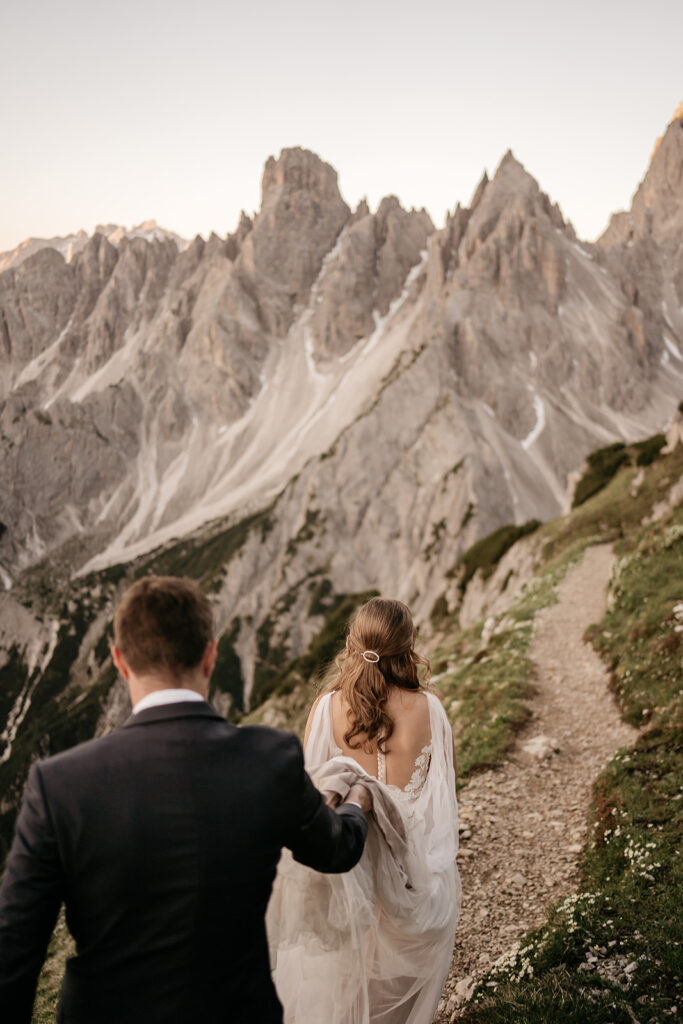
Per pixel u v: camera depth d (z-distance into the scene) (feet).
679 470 119.34
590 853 27.61
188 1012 8.18
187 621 9.33
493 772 37.55
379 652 14.02
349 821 10.42
